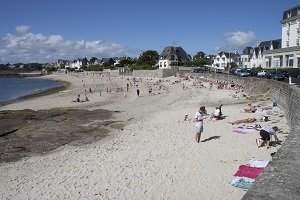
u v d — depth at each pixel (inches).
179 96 1851.6
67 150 744.3
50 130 970.1
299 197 183.3
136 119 1123.3
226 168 537.6
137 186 490.0
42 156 705.0
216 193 447.5
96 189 487.5
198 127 709.9
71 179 538.3
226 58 4751.5
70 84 4057.6
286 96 972.6
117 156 653.9
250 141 693.3
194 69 4042.8
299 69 1991.9
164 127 919.7
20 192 502.0
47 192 490.9
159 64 4963.1
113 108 1460.4
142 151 676.7
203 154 626.2
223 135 764.0
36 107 1608.0
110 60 7603.4
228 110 1135.6
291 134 358.0
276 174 218.2
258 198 181.6
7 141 847.1
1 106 1737.2
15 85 4360.2
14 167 633.6
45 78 6766.7
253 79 1668.3
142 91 2415.1
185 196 447.2
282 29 2795.3
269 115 971.9
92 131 941.2
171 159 607.5
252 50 4114.2
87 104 1663.4
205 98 1627.7
